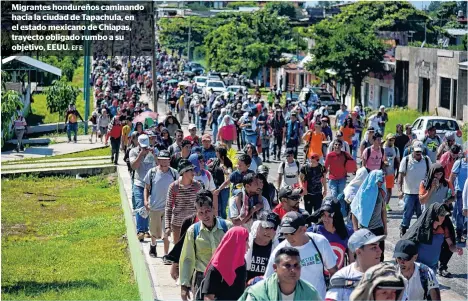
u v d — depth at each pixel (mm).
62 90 82000
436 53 74500
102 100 75312
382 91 89375
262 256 14602
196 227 15828
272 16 129000
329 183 27469
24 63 84562
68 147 63031
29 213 38062
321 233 15297
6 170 50250
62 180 48969
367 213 19984
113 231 32281
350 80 90375
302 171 25438
